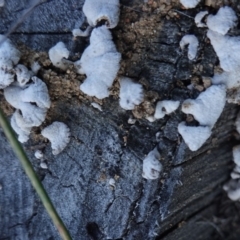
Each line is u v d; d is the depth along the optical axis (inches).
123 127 12.3
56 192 13.1
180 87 12.0
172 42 11.8
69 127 12.6
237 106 12.6
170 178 12.4
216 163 13.3
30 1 12.1
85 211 13.0
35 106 12.2
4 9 12.2
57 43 12.1
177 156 12.2
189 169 12.6
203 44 11.8
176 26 11.7
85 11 11.8
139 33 11.8
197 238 14.3
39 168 13.1
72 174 12.9
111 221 12.8
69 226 13.2
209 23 11.5
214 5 11.6
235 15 11.5
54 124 12.5
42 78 12.2
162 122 12.1
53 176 13.1
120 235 12.8
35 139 12.8
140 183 12.4
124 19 11.8
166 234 13.2
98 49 11.8
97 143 12.5
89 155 12.6
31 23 12.2
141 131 12.2
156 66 11.9
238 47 11.6
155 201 12.5
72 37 12.1
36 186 11.0
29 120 12.2
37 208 13.4
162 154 12.2
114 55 11.7
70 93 12.3
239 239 15.0
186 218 13.5
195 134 11.8
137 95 11.8
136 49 11.9
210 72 11.9
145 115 12.0
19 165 13.2
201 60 11.8
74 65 12.0
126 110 12.1
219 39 11.6
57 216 11.1
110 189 12.6
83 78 12.1
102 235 13.0
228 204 14.5
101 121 12.4
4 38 11.7
